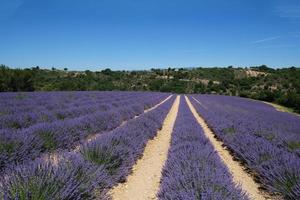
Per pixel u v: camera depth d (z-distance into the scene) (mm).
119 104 22156
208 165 5422
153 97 37250
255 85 87938
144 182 5848
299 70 110250
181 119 14781
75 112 14102
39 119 10977
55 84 50875
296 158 6316
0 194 3221
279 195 5336
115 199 4891
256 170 6531
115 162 5883
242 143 8453
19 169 3795
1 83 39031
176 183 4480
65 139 8023
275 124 13867
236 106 29406
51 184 3549
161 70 133625
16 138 6113
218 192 4035
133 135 8555
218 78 116812
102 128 11422
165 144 9977
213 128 13680
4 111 12195
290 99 45656
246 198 4152
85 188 4043
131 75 96562
